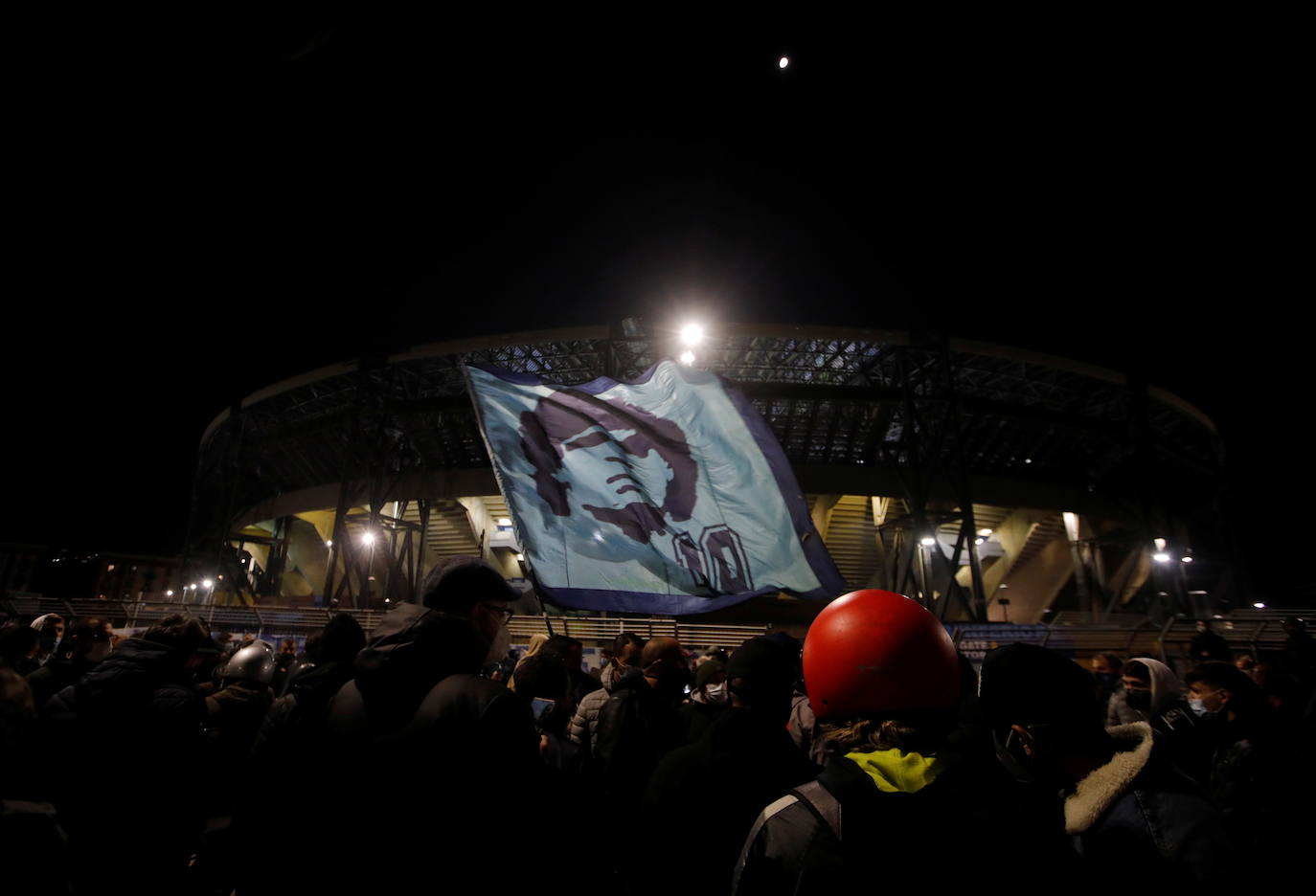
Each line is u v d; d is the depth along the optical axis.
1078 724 2.35
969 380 39.03
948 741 1.72
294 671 5.16
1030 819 1.60
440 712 1.99
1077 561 41.06
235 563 39.56
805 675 1.90
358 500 35.50
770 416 36.78
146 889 3.72
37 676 5.48
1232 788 3.85
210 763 4.58
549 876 1.92
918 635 1.72
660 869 2.77
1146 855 2.10
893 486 36.28
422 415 35.50
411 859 1.87
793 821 1.63
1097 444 39.53
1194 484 43.03
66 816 3.69
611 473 5.16
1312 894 3.47
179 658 4.16
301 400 40.16
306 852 2.00
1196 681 4.34
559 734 4.46
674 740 4.56
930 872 1.43
